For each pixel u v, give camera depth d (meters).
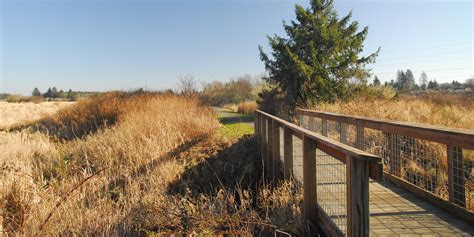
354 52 16.75
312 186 3.68
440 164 4.68
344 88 16.59
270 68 18.19
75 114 15.06
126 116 11.18
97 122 13.28
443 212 3.52
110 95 15.94
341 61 16.61
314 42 16.83
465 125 7.42
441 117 8.08
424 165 4.74
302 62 16.00
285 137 4.98
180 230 4.40
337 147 2.60
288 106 16.95
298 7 16.81
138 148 7.68
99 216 4.50
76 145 9.55
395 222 3.26
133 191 5.71
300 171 5.27
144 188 6.00
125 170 6.69
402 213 3.50
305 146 3.68
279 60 17.38
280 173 5.78
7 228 3.94
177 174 6.78
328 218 3.30
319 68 16.27
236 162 7.30
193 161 7.41
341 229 3.02
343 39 17.08
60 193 5.12
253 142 8.41
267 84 21.00
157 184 6.10
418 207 3.68
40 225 4.07
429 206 3.71
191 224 4.52
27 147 9.07
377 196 4.10
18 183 4.86
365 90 16.84
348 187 2.47
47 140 10.62
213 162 7.39
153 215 4.75
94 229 4.29
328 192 3.84
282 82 17.58
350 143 6.52
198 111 12.42
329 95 16.41
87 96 17.48
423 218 3.36
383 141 5.42
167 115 10.41
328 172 4.05
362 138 5.50
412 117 8.50
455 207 3.40
